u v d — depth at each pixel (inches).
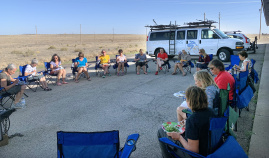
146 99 251.8
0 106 237.9
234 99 163.8
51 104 240.2
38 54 1087.0
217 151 88.8
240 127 166.6
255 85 289.4
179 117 150.5
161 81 347.9
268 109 198.7
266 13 457.1
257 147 136.0
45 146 150.0
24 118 200.5
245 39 672.4
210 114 92.7
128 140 101.4
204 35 557.0
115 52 1004.6
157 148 143.3
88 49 1443.2
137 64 411.8
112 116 201.2
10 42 2977.4
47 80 375.2
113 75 411.5
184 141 98.5
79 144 84.5
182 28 591.2
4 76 219.0
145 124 181.8
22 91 235.1
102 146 84.8
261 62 488.4
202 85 134.3
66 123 187.6
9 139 160.2
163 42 618.8
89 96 269.1
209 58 376.2
